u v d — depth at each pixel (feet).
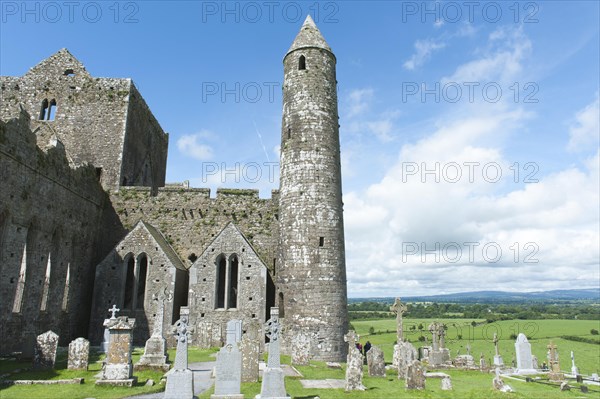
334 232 86.69
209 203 105.09
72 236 86.33
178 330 41.65
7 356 62.49
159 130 143.54
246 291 89.61
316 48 96.94
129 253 89.86
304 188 87.76
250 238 103.14
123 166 110.22
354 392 47.85
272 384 40.98
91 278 95.09
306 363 67.31
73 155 108.99
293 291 83.15
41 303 75.10
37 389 44.34
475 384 60.39
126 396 42.39
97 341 85.81
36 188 71.82
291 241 85.97
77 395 42.24
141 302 91.09
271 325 42.70
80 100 113.60
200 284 90.02
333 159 91.25
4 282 63.36
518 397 49.62
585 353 193.98
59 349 75.05
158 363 55.93
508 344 202.80
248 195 106.32
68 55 117.19
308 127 91.15
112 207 104.27
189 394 39.91
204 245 102.22
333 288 83.30
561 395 55.93
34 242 71.82
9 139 63.77
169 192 105.91
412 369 51.06
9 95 113.09
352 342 54.80
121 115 112.98
